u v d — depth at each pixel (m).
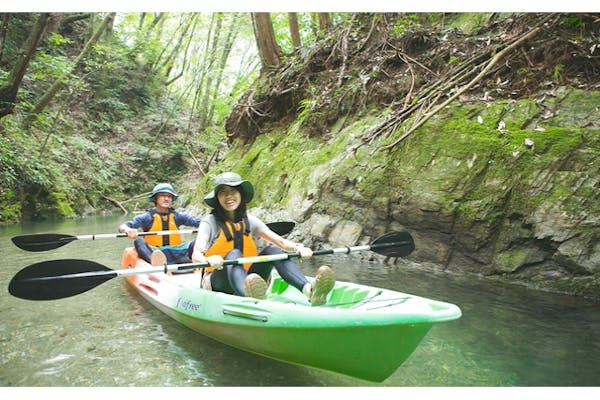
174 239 5.73
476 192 5.46
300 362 3.02
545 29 6.23
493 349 3.28
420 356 3.22
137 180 16.89
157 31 21.20
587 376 2.85
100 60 17.94
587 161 4.94
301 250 3.58
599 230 4.52
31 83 15.42
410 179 6.08
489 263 5.28
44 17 9.45
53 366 3.15
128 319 4.12
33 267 3.49
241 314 3.13
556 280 4.71
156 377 2.97
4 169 11.52
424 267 5.81
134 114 19.30
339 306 3.36
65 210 12.84
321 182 7.23
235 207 3.70
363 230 6.52
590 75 5.80
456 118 6.18
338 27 10.54
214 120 21.48
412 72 7.56
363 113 8.13
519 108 5.83
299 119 9.61
